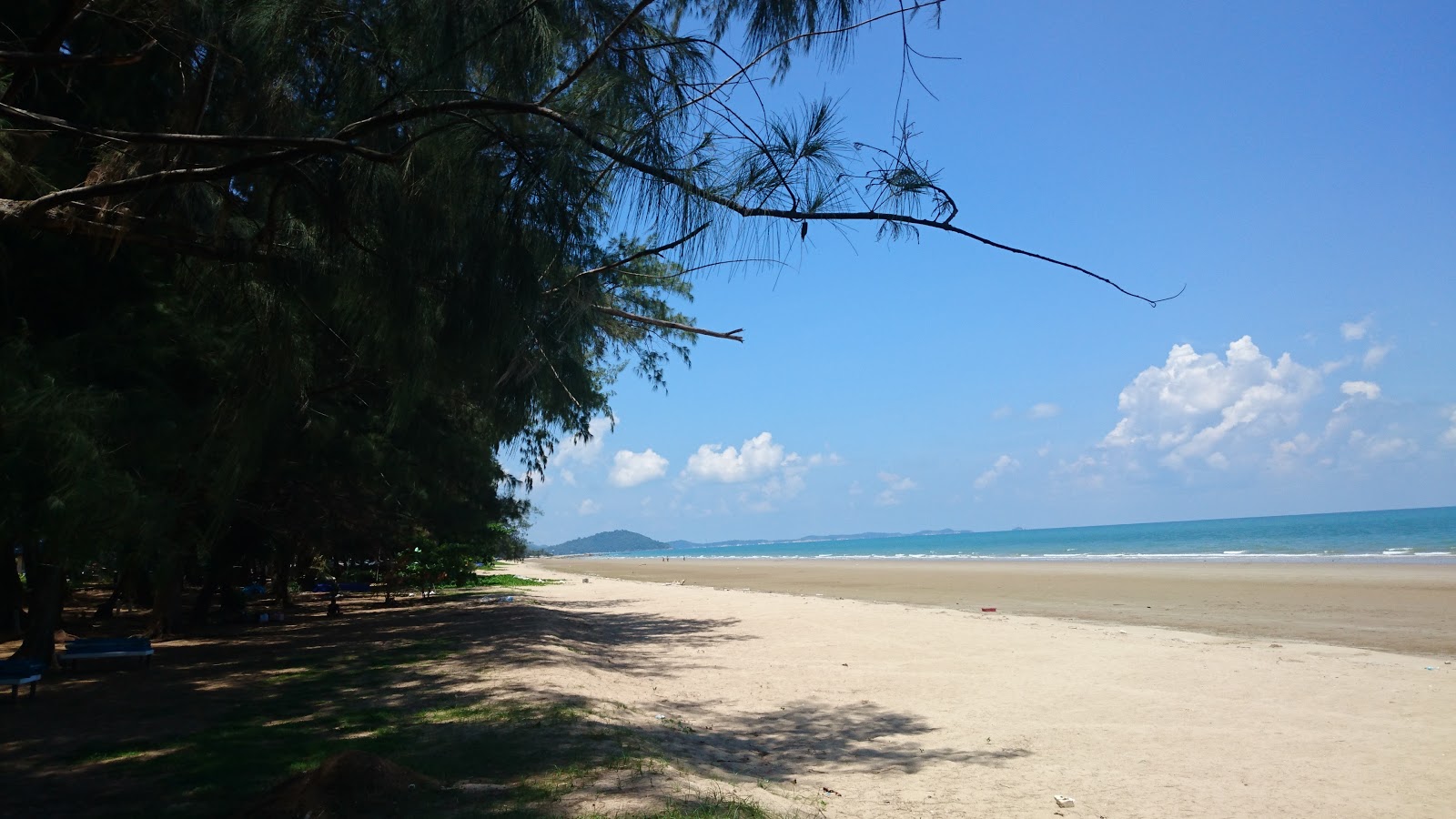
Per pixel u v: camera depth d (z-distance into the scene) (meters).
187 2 4.83
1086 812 6.16
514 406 6.13
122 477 5.45
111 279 6.71
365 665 12.06
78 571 6.91
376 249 5.22
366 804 5.04
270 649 14.46
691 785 5.77
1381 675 11.82
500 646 13.59
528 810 4.96
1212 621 19.67
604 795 5.32
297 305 5.78
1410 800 6.41
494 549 29.06
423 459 13.46
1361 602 22.53
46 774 6.19
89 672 11.77
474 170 4.86
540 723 7.59
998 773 7.25
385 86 4.71
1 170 4.88
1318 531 95.75
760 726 9.23
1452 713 9.38
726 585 42.81
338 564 30.86
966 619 20.95
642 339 11.20
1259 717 9.38
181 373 7.02
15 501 4.97
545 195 4.91
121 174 4.92
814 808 6.00
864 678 12.42
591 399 7.51
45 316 6.51
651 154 4.41
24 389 4.97
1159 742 8.35
